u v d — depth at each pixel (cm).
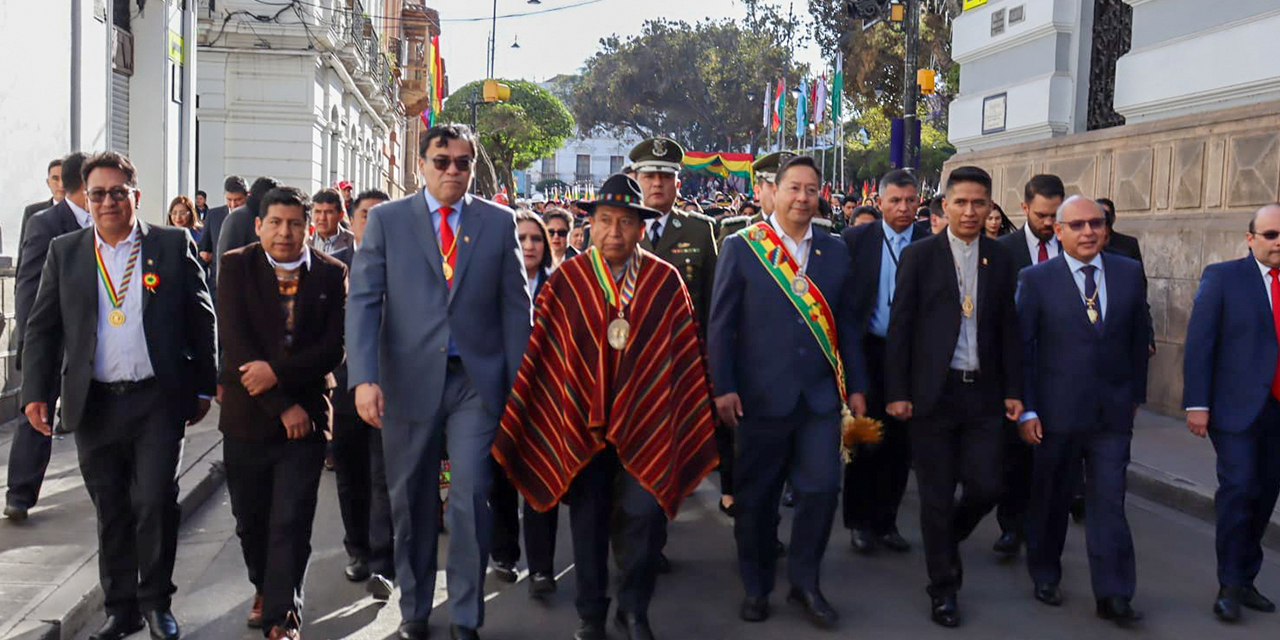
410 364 485
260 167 2366
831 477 525
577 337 486
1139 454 878
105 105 1256
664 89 6869
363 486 589
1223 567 555
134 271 483
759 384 522
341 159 2862
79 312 476
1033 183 678
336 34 2495
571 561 636
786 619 539
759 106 6631
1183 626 538
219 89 2334
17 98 1031
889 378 548
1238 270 555
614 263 493
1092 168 1230
